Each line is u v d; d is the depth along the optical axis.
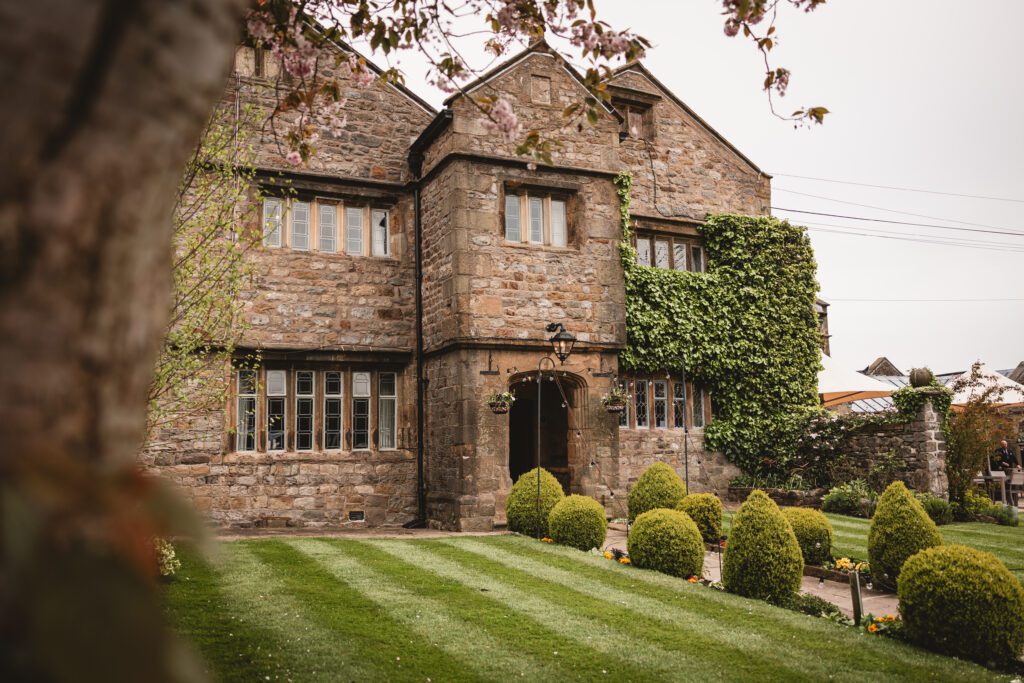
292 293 13.27
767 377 16.30
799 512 9.88
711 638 6.11
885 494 8.45
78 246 0.96
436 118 13.09
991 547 10.80
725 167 17.19
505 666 5.29
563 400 14.02
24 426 0.91
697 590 7.75
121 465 1.04
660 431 15.60
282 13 5.27
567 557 9.38
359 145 14.00
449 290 12.84
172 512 0.94
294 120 13.28
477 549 9.83
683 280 15.63
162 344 7.65
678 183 16.53
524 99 13.50
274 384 13.18
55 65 0.93
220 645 5.39
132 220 1.02
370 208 14.16
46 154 0.92
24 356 0.92
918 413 13.96
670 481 12.02
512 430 15.96
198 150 7.38
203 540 0.96
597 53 5.35
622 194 14.86
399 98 14.45
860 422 14.90
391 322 13.94
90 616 0.81
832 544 10.38
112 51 0.96
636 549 8.92
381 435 13.84
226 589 7.03
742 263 16.41
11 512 0.80
